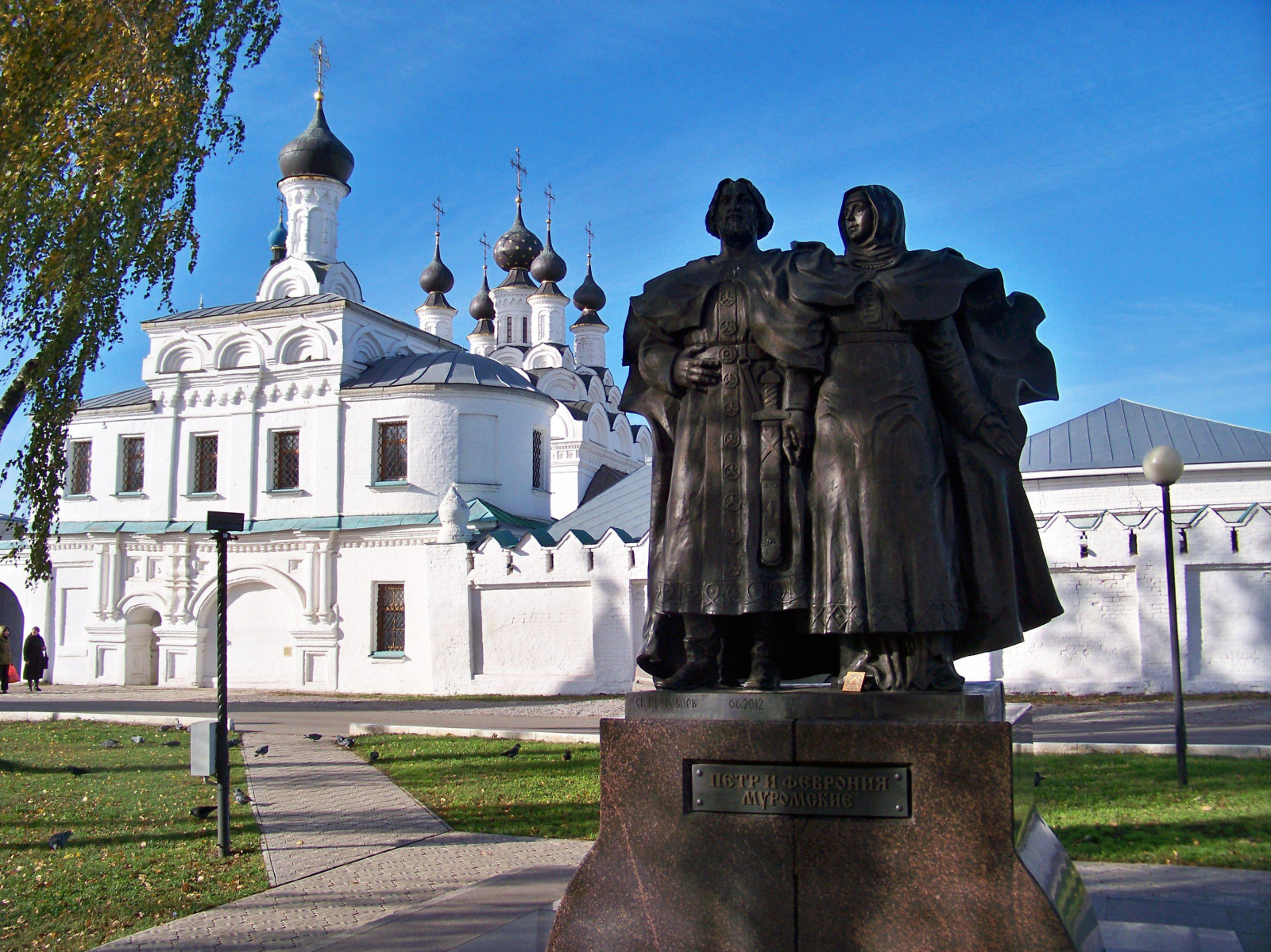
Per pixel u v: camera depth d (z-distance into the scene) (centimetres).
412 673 3200
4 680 3397
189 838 1052
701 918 494
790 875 486
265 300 3916
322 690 3291
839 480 528
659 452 601
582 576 2712
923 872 470
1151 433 3100
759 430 555
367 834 1056
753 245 588
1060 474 2975
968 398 542
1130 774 1216
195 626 3494
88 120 1559
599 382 5234
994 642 543
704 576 550
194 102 1666
